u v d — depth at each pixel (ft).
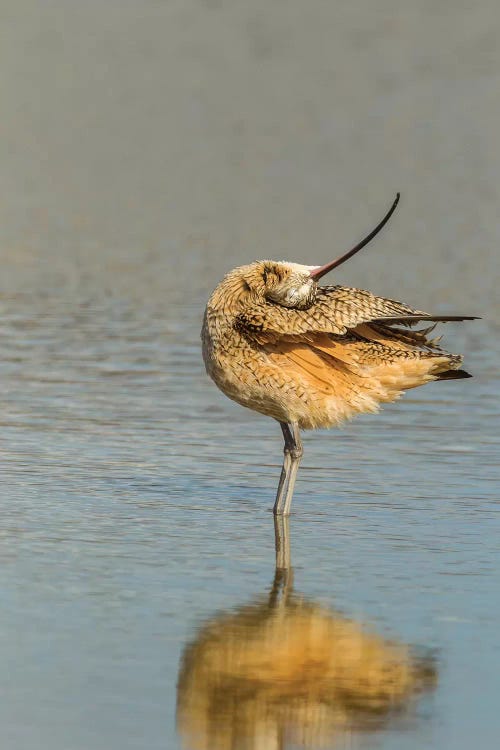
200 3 268.21
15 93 192.54
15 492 44.80
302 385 44.14
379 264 99.19
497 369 67.51
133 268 96.94
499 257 102.78
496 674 30.42
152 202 128.36
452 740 27.32
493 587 36.29
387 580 36.86
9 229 112.98
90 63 216.54
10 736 26.81
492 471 48.96
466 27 244.22
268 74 209.67
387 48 227.81
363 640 32.30
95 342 71.97
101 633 32.30
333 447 52.65
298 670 30.45
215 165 150.10
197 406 58.85
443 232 114.11
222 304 44.55
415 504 44.68
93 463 49.03
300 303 44.37
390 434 54.80
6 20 248.11
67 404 58.23
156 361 67.77
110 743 26.71
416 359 44.96
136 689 29.17
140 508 43.57
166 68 214.07
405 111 183.21
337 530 41.68
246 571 37.42
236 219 119.75
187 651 31.30
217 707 28.60
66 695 28.73
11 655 30.78
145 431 54.13
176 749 26.58
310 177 142.92
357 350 44.88
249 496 45.57
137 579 36.40
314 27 246.06
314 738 27.40
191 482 47.14
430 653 31.53
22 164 147.84
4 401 58.34
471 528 41.88
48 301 83.87
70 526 41.19
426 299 85.51
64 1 267.39
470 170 147.43
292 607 34.50
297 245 107.24
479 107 184.75
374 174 144.77
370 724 27.96
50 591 35.17
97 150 158.20
